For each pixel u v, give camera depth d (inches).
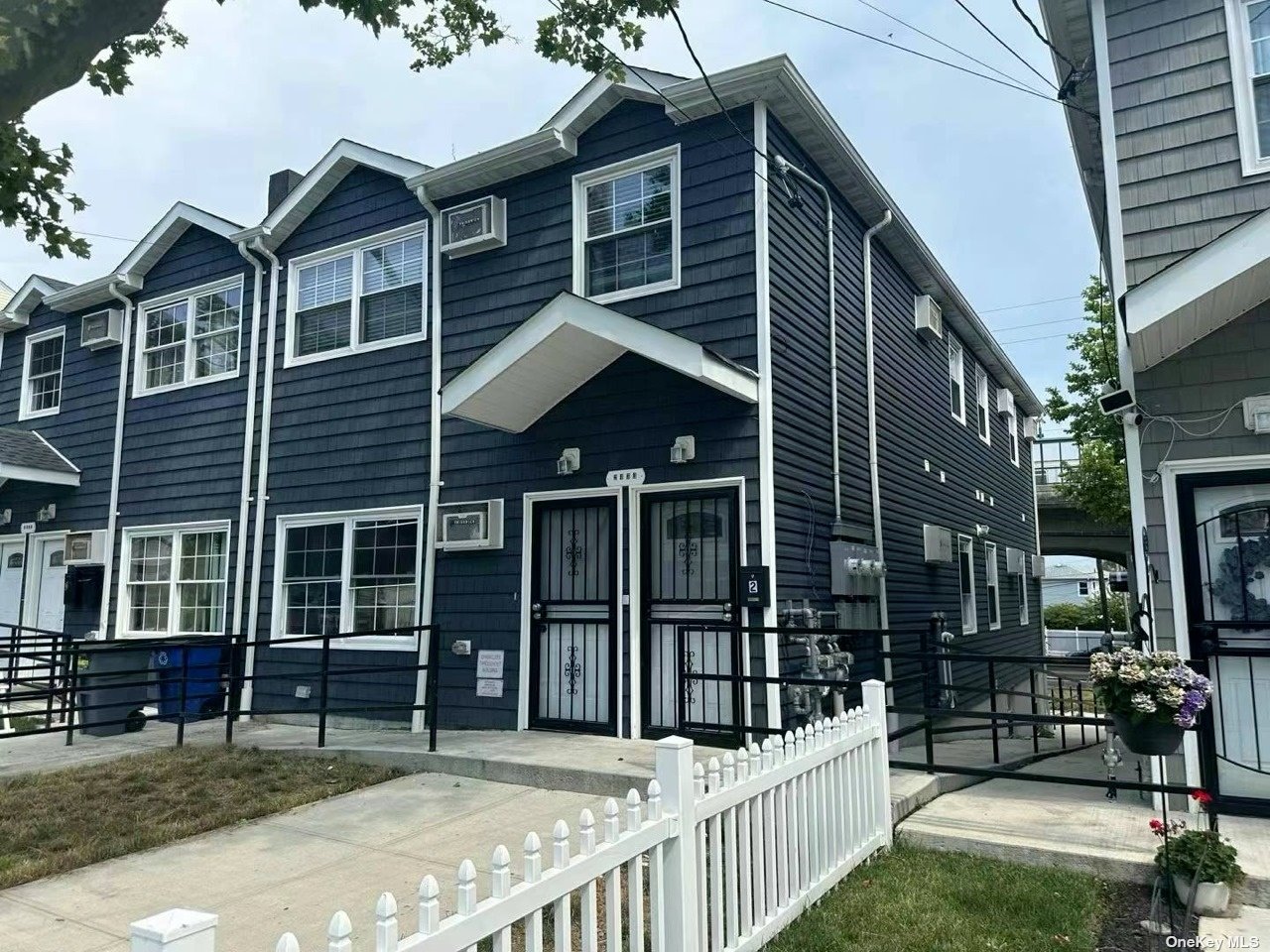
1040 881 165.9
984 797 221.8
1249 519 204.8
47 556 480.1
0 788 234.4
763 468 259.4
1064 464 871.7
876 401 369.4
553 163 316.8
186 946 64.9
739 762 136.6
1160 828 161.5
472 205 327.6
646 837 112.6
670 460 274.5
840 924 146.5
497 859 89.0
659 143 295.7
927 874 170.4
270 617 370.3
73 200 226.8
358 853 183.9
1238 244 186.2
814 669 270.1
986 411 590.6
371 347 358.6
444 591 320.2
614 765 231.6
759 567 255.0
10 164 211.9
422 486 334.6
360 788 234.5
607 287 303.6
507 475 310.0
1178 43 221.6
